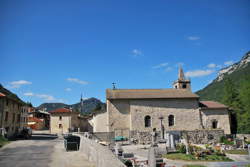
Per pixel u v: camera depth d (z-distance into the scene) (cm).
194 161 1459
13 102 3528
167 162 1459
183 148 1767
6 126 3170
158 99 3594
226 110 3738
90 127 5288
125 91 3784
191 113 3634
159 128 3488
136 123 3434
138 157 1661
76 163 1226
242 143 2452
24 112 4644
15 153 1656
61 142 2614
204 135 3167
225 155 1712
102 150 972
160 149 1841
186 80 4259
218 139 3184
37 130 6291
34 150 1833
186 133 3119
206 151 1711
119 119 3456
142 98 3528
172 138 1992
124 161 1265
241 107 4194
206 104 3866
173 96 3638
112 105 3491
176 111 3600
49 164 1212
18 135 3259
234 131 4106
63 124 5328
